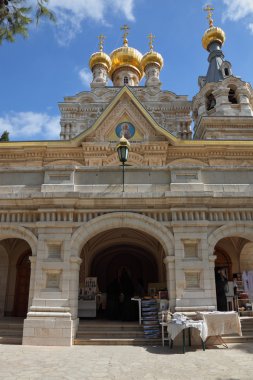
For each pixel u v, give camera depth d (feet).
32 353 33.96
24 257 58.95
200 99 108.99
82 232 42.98
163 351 35.04
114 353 34.01
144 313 42.32
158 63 126.52
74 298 40.98
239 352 34.37
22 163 79.05
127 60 129.70
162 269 61.36
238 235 44.34
